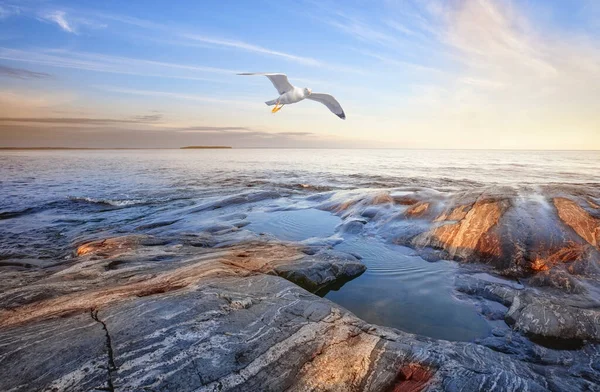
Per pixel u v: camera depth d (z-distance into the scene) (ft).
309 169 180.04
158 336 15.61
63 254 40.45
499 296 25.88
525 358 18.54
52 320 17.24
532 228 34.81
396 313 24.23
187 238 41.68
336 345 16.61
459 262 34.37
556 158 359.05
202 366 13.97
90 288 23.54
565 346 19.34
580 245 31.65
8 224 57.93
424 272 32.22
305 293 22.66
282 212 61.11
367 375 14.74
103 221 59.57
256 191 77.92
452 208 43.27
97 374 12.92
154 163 250.57
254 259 31.12
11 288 25.02
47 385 12.25
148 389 12.44
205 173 154.81
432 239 38.99
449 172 154.92
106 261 30.27
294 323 18.26
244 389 13.14
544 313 21.38
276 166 210.38
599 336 19.44
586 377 16.44
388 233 43.27
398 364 15.48
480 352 17.20
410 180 117.80
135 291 21.81
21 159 314.14
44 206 73.51
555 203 39.11
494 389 13.57
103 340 15.08
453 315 23.82
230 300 19.93
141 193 90.02
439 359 15.67
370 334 18.08
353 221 48.65
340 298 26.94
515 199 41.24
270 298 21.16
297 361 15.16
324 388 13.82
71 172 159.74
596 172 154.71
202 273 25.18
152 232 48.73
